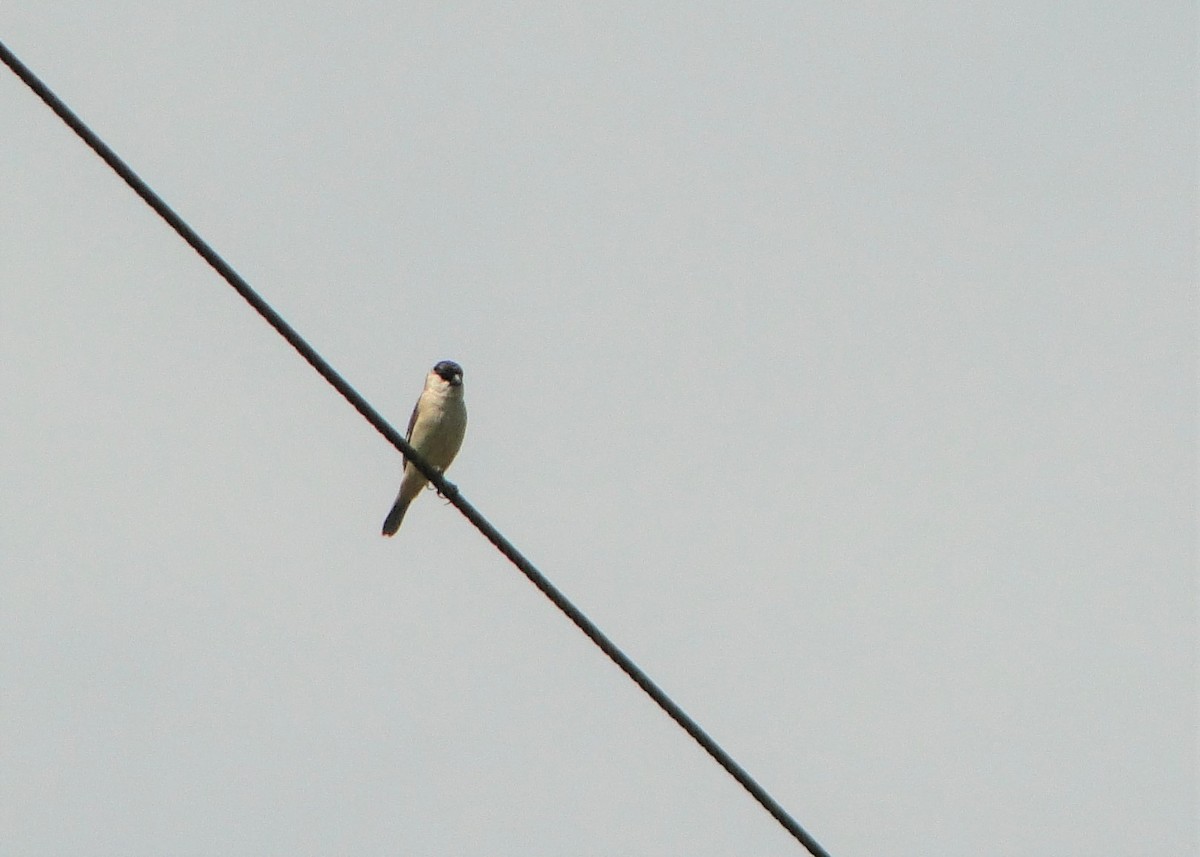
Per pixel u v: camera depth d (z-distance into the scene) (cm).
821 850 1174
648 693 1248
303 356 1248
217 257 1198
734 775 1209
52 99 1126
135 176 1161
